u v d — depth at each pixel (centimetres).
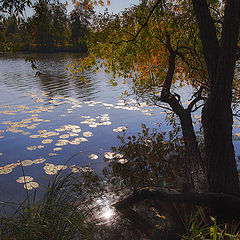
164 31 587
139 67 663
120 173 565
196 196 362
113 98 1402
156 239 337
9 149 705
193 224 299
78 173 568
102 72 2495
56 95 1482
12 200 457
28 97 1410
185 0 523
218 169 358
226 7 326
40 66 2892
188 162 579
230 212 337
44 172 573
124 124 936
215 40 367
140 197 408
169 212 395
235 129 830
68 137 800
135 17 557
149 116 1041
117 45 594
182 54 621
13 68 2819
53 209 293
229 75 336
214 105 348
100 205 429
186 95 1396
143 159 634
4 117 1022
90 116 1050
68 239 276
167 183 516
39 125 923
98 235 341
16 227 259
